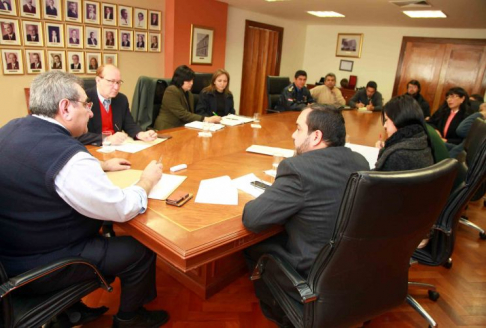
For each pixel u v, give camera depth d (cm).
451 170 98
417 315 174
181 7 497
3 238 106
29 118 110
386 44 692
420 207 95
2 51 345
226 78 343
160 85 320
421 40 652
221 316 163
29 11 357
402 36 672
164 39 510
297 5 521
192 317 161
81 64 416
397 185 85
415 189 89
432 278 208
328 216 105
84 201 104
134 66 480
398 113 152
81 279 114
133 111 313
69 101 111
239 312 167
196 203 128
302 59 808
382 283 111
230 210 125
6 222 104
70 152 103
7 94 359
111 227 195
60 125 111
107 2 425
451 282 204
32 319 101
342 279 100
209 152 198
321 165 107
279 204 106
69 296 112
